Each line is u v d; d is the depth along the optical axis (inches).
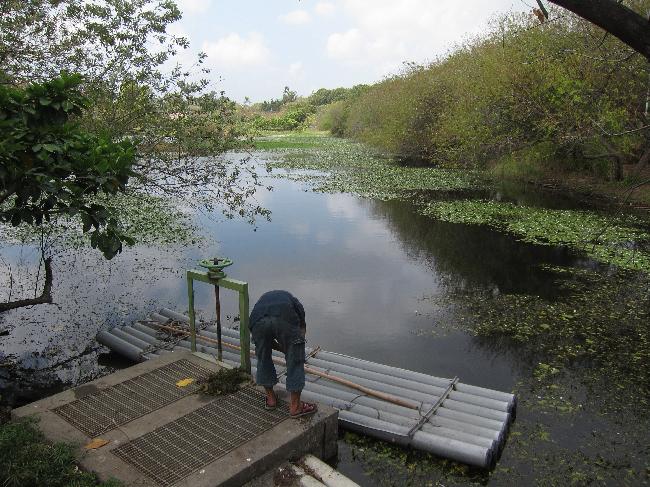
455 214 685.3
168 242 549.3
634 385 259.6
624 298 380.2
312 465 171.3
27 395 256.1
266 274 447.2
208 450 163.9
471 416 214.7
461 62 1123.3
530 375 271.6
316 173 1128.2
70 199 186.4
